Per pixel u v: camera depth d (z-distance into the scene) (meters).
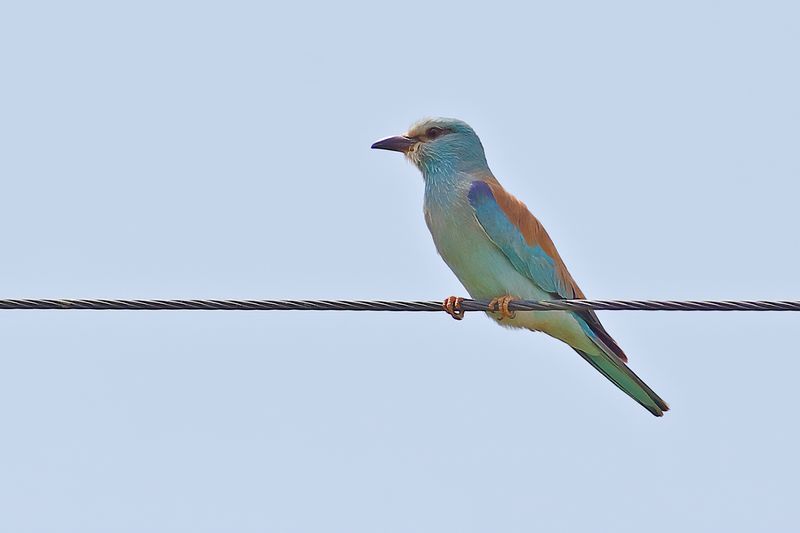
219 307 10.65
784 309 10.41
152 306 10.62
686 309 10.59
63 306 10.52
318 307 10.74
